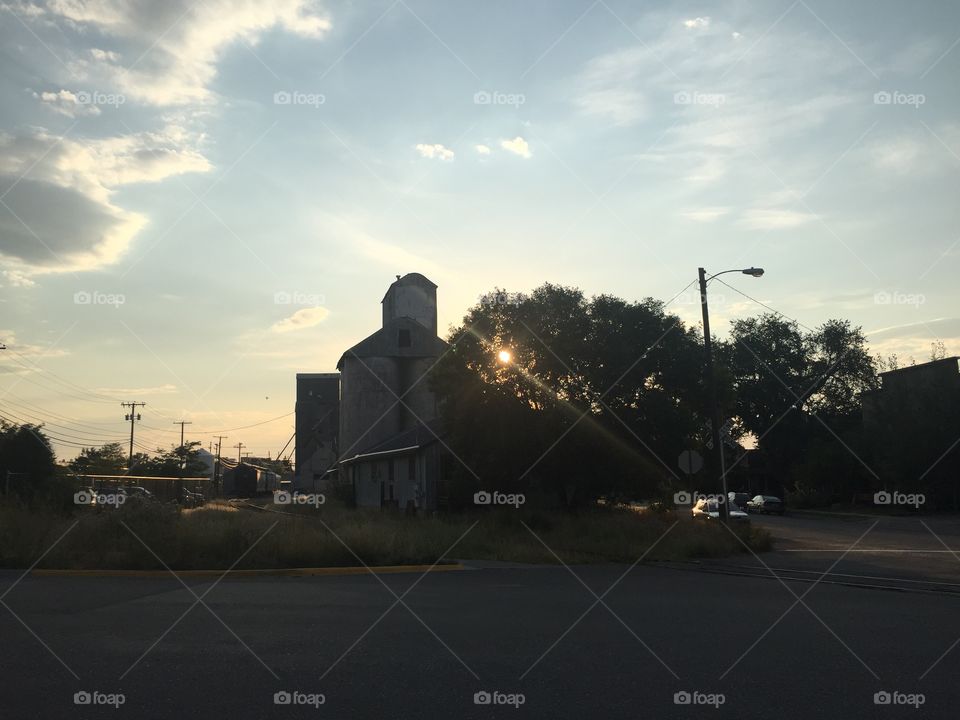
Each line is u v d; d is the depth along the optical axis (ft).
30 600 39.96
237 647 28.27
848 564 66.85
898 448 173.17
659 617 36.32
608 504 119.14
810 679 24.20
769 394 252.83
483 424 100.12
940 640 30.63
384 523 89.30
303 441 297.94
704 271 97.25
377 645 29.01
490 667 25.59
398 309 229.04
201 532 62.59
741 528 87.40
